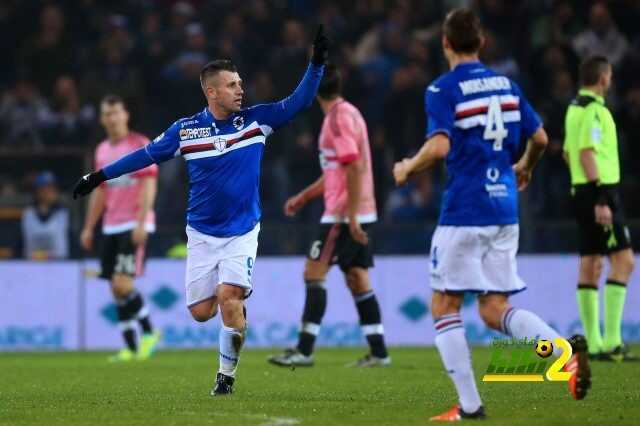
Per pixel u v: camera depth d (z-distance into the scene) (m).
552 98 60.50
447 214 21.92
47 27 68.56
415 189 60.88
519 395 26.27
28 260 53.62
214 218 26.39
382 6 70.62
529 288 53.38
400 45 68.62
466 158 21.92
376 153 60.62
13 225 54.91
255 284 53.22
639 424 20.78
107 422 21.77
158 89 65.69
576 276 53.41
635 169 62.09
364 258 37.59
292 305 53.22
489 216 21.77
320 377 33.00
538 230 53.78
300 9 72.31
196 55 65.69
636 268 52.53
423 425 20.81
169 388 29.61
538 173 58.25
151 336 44.50
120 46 67.00
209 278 26.53
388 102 63.59
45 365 40.56
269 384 30.52
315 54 25.89
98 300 53.41
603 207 37.34
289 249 53.78
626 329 52.41
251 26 69.31
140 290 52.84
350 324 52.81
